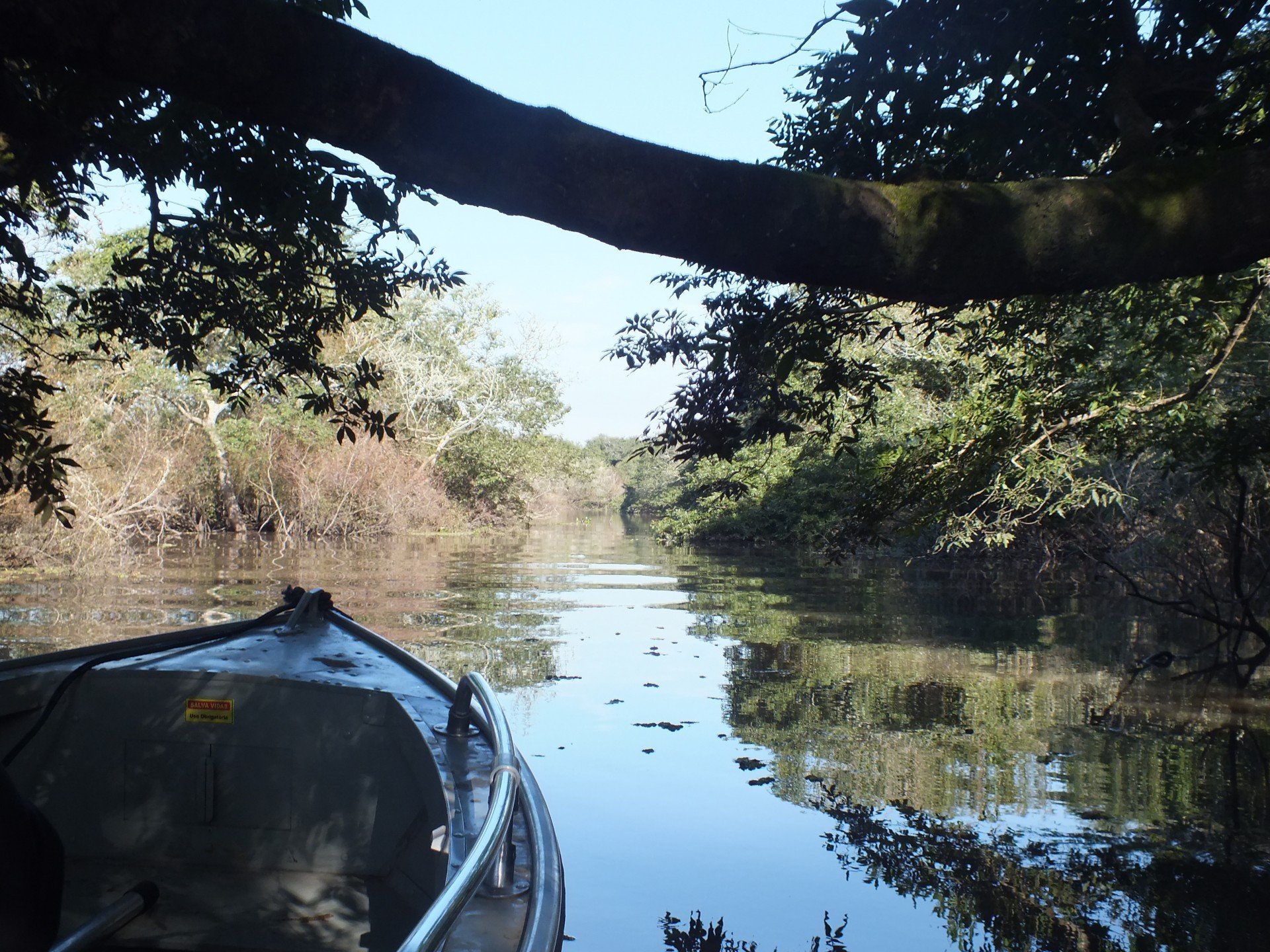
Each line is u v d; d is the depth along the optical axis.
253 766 3.98
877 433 18.20
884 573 23.31
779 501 32.59
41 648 10.82
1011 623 14.56
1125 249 2.53
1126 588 18.66
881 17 4.33
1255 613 14.90
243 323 5.46
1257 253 2.59
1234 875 5.20
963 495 9.76
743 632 13.55
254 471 33.22
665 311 5.43
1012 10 4.21
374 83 2.16
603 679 10.13
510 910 2.35
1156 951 4.38
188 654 4.42
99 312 5.45
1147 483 16.77
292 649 4.64
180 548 28.00
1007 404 8.98
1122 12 3.97
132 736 3.97
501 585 20.09
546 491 54.91
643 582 21.20
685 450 5.46
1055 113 4.59
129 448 25.36
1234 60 4.25
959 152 5.01
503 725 2.91
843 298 5.37
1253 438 9.63
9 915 1.94
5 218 5.04
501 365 43.03
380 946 3.33
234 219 5.03
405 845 3.81
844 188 2.45
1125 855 5.50
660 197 2.32
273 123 2.25
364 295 5.38
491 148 2.23
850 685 9.95
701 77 4.04
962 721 8.46
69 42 2.06
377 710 3.97
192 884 3.76
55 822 3.93
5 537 19.00
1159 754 7.52
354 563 24.80
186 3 2.04
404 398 38.88
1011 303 7.37
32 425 5.38
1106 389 9.00
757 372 5.31
